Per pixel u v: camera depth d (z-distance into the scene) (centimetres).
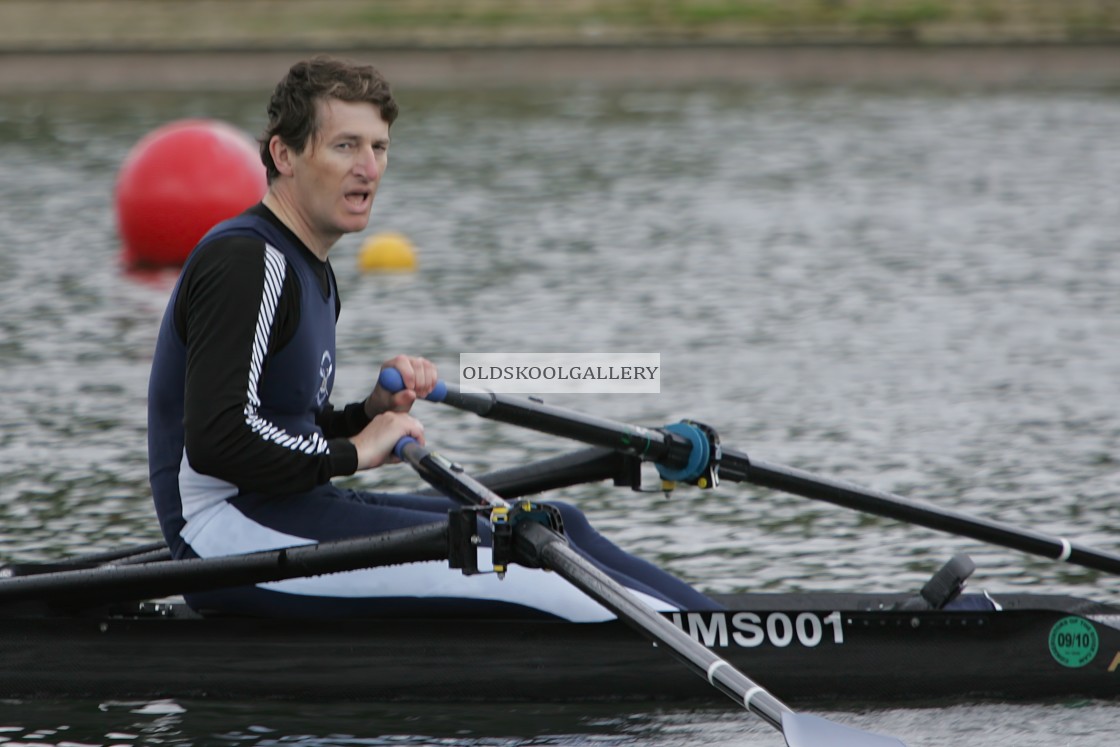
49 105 8150
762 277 4112
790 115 7612
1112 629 1504
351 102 1407
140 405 2820
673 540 2102
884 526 2170
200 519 1462
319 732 1409
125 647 1489
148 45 9644
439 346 3291
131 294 3912
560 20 10319
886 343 3359
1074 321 3572
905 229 4812
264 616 1508
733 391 2934
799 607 1608
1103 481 2344
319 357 1452
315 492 1470
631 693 1485
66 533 2073
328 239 1448
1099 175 5778
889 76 9369
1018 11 10338
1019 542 1630
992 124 7194
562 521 1384
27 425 2675
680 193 5516
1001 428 2670
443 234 4794
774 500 2316
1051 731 1417
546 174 5959
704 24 10238
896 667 1493
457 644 1483
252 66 9306
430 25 10231
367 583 1477
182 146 4372
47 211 5175
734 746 1380
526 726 1426
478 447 2558
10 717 1440
